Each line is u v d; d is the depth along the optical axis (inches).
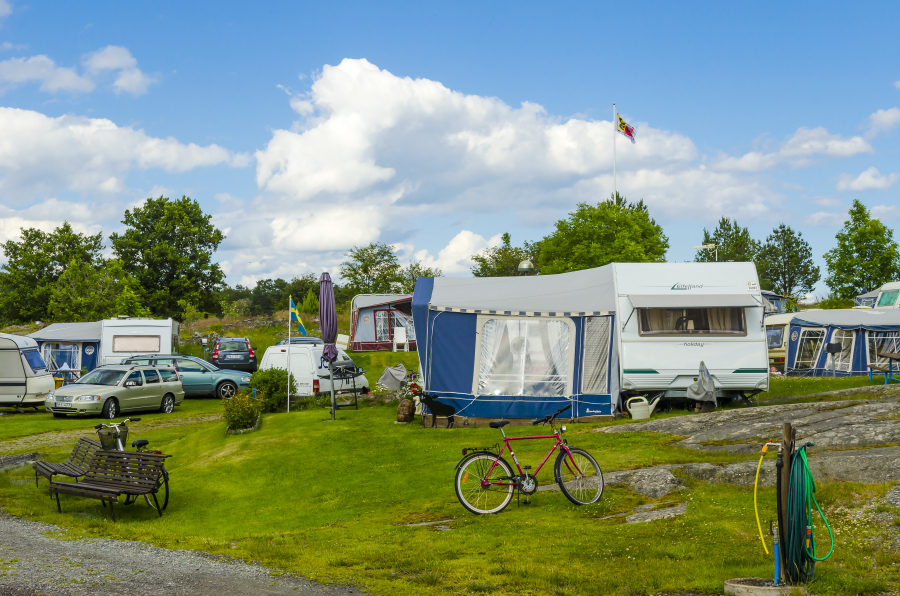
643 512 318.0
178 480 468.1
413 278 2160.4
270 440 550.0
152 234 2133.4
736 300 596.7
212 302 2224.4
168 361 976.9
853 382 782.5
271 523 362.3
